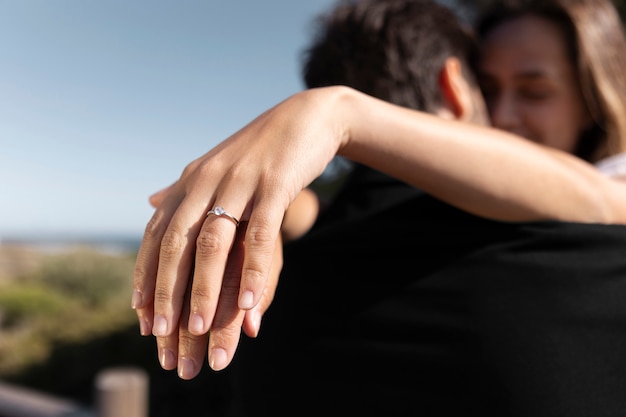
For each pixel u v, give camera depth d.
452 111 0.95
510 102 1.40
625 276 0.69
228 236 0.56
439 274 0.74
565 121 1.41
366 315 0.78
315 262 0.85
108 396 2.63
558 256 0.69
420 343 0.73
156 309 0.57
